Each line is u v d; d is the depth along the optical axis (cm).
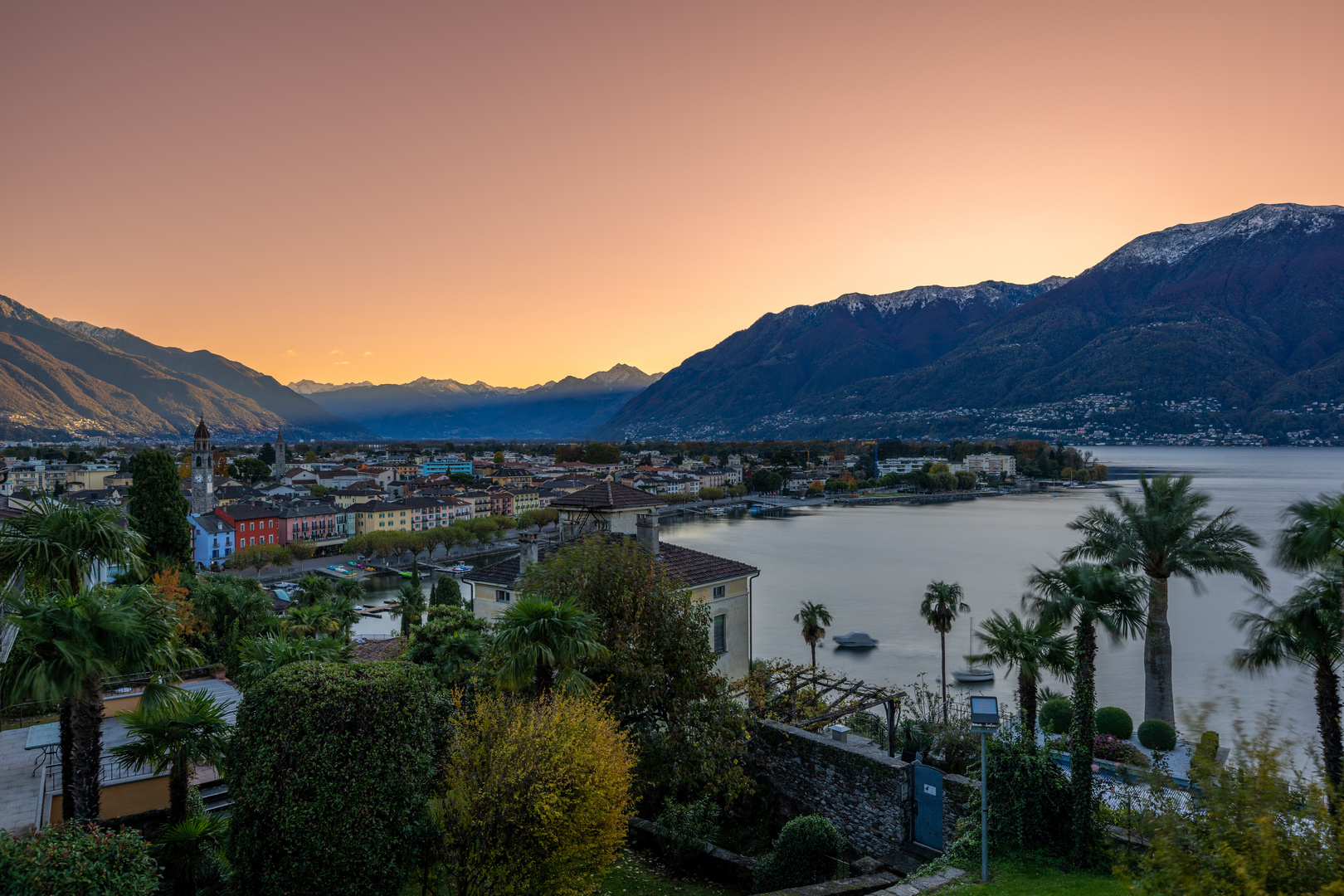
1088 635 2477
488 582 4428
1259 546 4344
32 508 2350
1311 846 1309
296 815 1759
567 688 2452
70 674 1995
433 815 1969
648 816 3125
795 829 2570
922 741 3556
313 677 1897
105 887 1627
